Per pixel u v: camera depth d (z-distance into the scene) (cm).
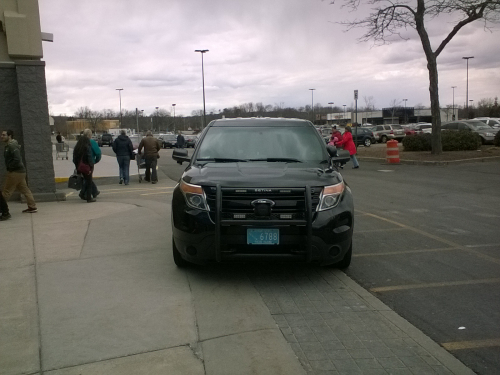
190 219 498
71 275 534
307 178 509
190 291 487
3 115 1070
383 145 4016
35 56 1076
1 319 416
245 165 568
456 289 498
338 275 544
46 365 338
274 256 484
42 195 1078
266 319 418
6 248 649
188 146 5081
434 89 2081
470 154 2117
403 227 800
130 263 581
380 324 410
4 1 1051
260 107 8381
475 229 779
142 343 371
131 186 1473
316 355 354
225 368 333
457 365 340
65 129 10062
